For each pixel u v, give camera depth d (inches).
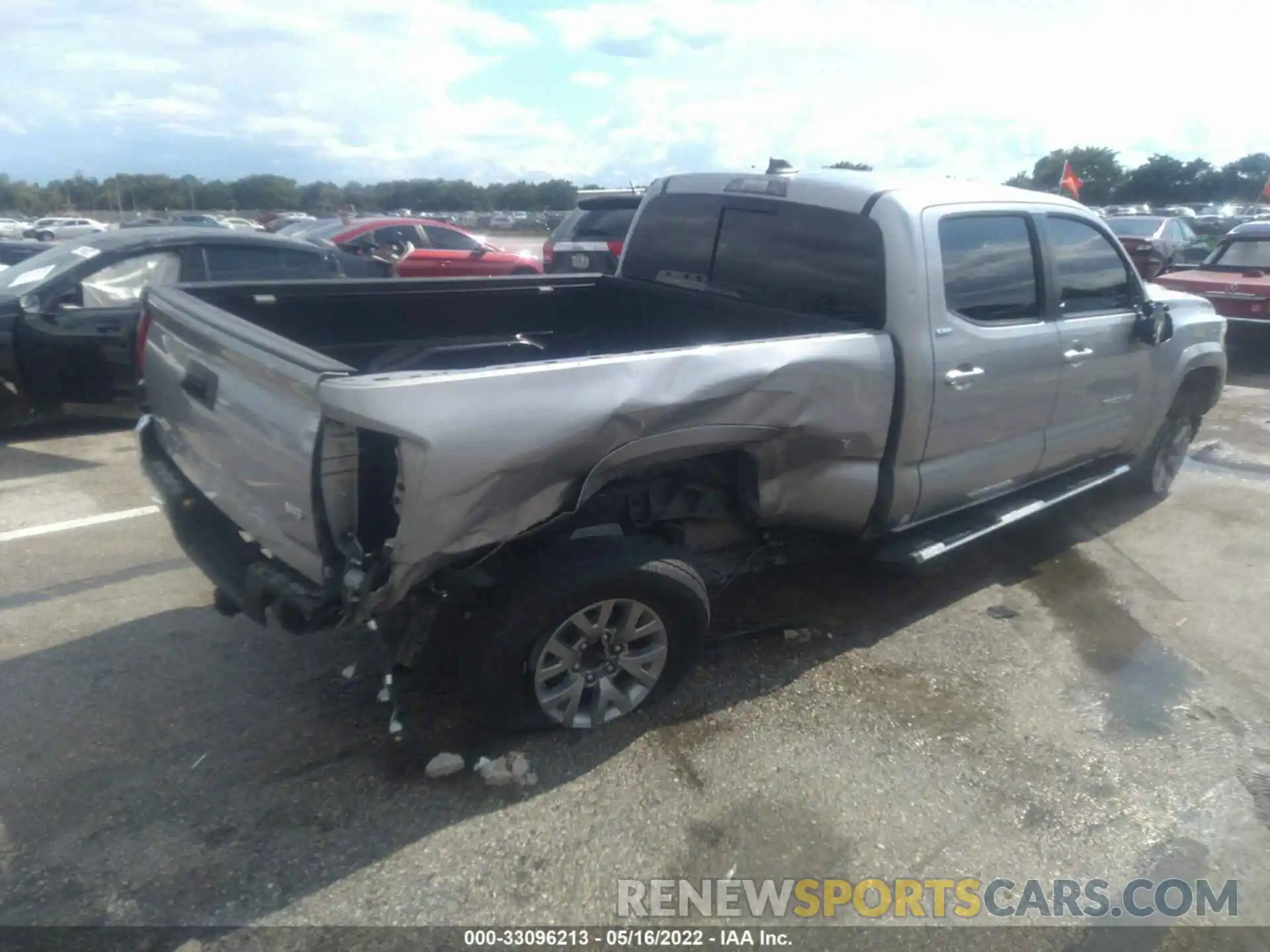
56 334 259.9
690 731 139.6
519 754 132.1
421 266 533.0
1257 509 240.5
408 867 112.1
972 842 119.8
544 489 115.6
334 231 563.2
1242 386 393.1
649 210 197.8
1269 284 408.8
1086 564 204.5
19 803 120.0
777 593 185.2
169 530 207.3
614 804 123.7
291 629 112.8
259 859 112.2
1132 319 199.3
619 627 134.2
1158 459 237.9
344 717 140.3
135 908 104.7
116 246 279.4
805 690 151.6
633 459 122.5
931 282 152.3
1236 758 138.2
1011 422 174.1
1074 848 119.6
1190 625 178.1
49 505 220.7
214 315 131.6
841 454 146.1
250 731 136.4
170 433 147.8
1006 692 153.6
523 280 190.2
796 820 122.3
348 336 173.0
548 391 111.7
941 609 181.6
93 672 150.1
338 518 108.0
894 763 134.1
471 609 127.2
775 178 168.4
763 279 172.2
